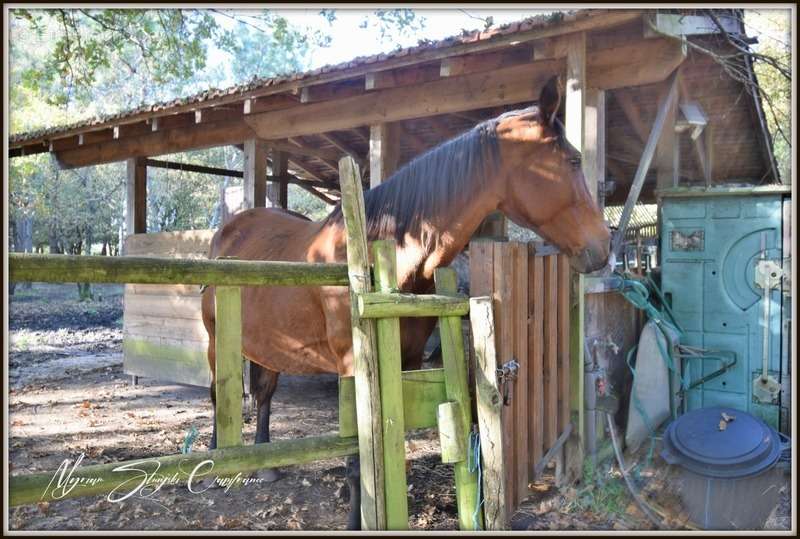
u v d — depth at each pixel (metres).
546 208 2.25
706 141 6.26
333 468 3.48
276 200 7.61
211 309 3.34
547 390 2.72
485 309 1.96
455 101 4.43
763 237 3.51
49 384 6.06
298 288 2.49
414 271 2.28
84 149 6.79
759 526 2.52
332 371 2.63
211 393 3.59
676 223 3.80
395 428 1.88
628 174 8.45
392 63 4.05
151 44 5.75
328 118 5.10
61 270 1.41
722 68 4.61
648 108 5.64
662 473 3.02
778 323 3.45
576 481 3.01
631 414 3.42
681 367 3.67
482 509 2.00
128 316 6.11
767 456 2.53
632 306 3.97
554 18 3.23
